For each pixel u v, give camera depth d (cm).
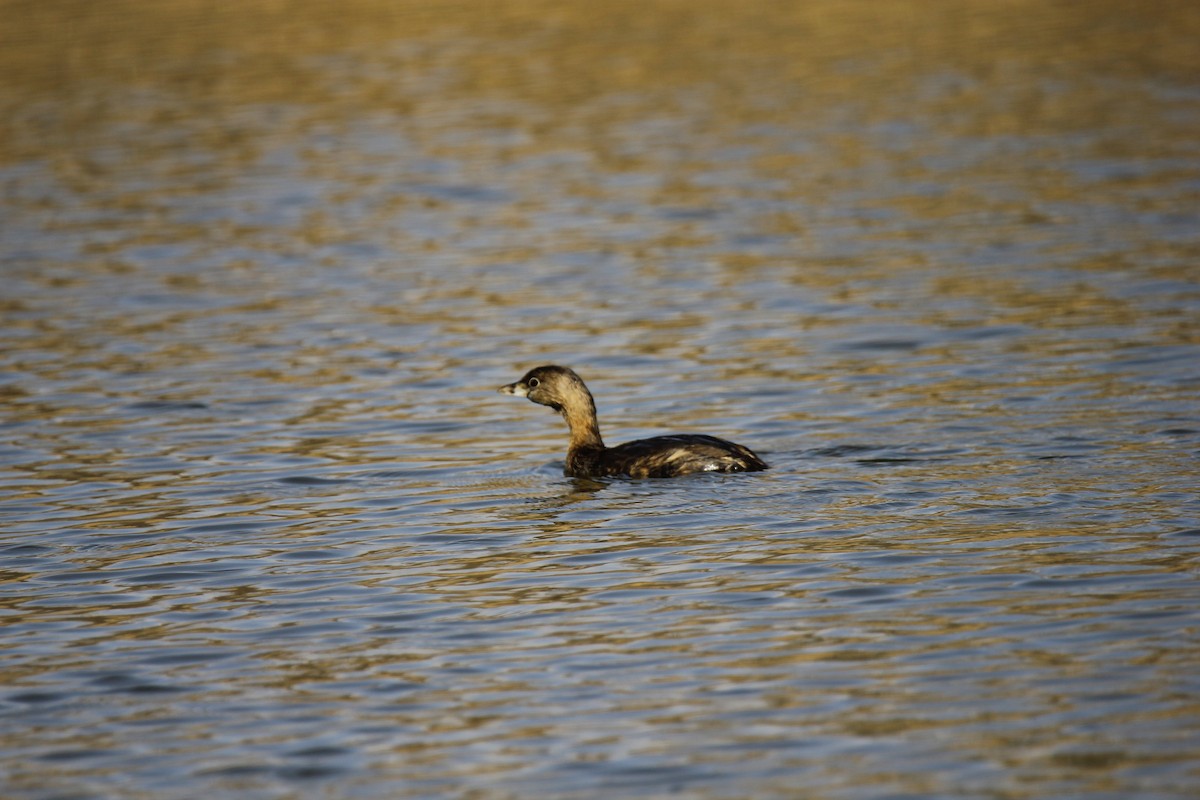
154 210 3017
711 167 3241
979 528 1378
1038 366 1958
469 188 3144
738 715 1033
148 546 1452
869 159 3253
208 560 1408
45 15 4819
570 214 2939
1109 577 1238
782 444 1702
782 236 2739
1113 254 2502
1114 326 2117
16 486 1650
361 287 2514
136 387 2025
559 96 3862
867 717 1019
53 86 4041
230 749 1023
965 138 3384
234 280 2564
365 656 1170
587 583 1303
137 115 3766
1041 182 3006
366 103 3831
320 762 998
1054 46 4259
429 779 968
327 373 2086
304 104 3831
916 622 1172
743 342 2161
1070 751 956
